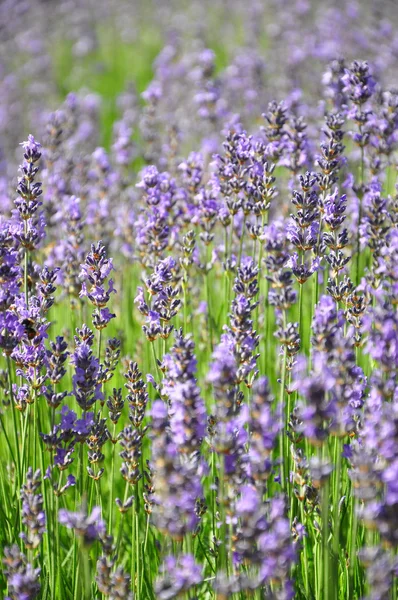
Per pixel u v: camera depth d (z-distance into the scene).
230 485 0.81
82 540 0.81
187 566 0.79
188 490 0.79
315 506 0.88
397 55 1.65
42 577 0.89
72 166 1.21
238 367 0.87
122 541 0.96
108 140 2.06
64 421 0.87
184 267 1.00
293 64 1.75
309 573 0.90
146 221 1.05
